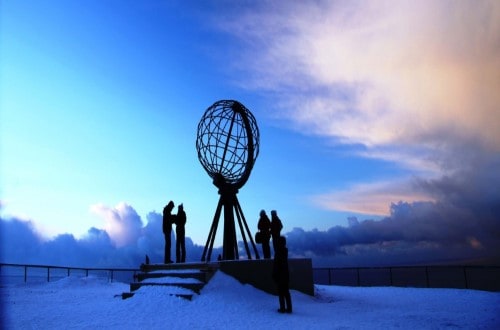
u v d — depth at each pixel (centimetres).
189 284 1395
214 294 1379
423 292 1967
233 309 1242
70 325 1004
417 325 1028
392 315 1210
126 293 1452
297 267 1711
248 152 1966
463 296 1752
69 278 2502
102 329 957
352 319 1130
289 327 997
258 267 1578
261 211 1875
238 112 2034
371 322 1074
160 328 978
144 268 1736
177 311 1188
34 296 1748
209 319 1097
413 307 1415
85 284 2480
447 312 1277
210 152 1986
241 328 983
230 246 1919
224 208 1964
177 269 1611
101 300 1530
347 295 1855
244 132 2009
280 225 1717
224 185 1969
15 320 1070
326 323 1056
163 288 1406
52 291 2080
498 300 1564
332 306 1442
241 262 1554
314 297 1686
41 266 2427
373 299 1689
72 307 1312
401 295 1847
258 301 1398
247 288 1502
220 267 1543
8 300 1547
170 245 1806
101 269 2705
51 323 1029
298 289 1688
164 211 1844
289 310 1233
